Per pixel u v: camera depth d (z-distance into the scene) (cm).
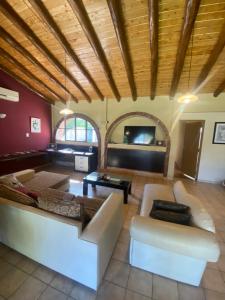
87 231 156
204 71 364
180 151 677
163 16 265
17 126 540
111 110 594
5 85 485
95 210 217
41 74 474
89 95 584
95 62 395
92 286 156
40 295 151
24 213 175
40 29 314
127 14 268
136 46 330
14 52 393
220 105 479
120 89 517
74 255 156
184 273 164
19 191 200
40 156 632
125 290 159
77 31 308
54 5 263
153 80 421
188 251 146
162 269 172
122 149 587
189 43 312
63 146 683
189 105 505
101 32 304
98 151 624
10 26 315
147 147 555
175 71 372
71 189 409
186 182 507
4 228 198
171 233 153
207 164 505
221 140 483
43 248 172
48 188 296
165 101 528
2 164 498
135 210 316
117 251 207
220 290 163
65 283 163
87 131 651
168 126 534
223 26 267
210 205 354
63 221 155
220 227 270
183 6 247
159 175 554
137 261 181
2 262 184
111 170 605
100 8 260
